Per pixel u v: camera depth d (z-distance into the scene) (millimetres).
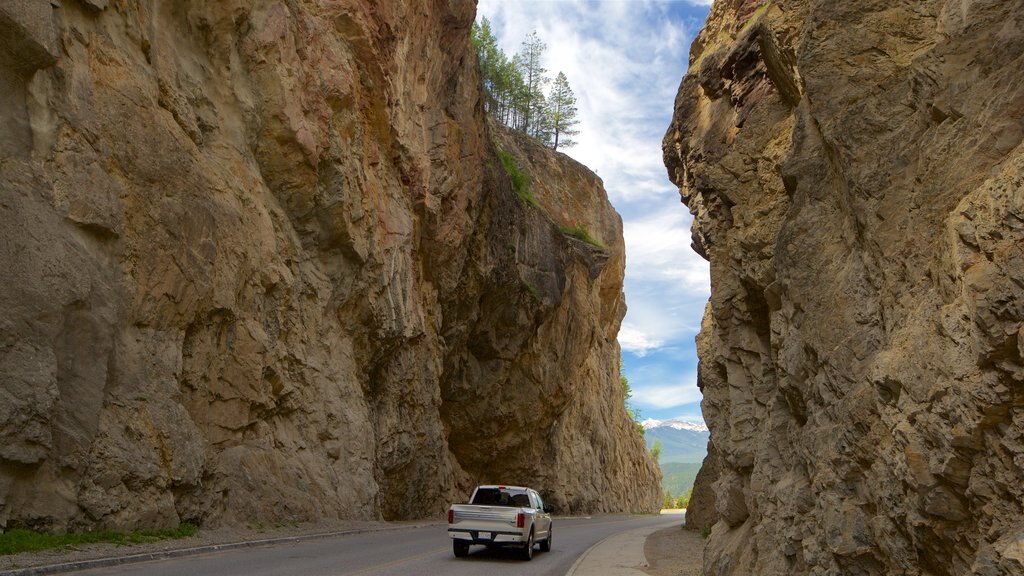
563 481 58656
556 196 72562
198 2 22422
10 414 13086
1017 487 4902
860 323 7832
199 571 11891
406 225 33344
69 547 13039
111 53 17719
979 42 6629
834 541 7621
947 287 5871
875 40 8336
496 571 14367
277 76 24297
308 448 24609
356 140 29016
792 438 10227
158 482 16531
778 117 12859
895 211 7238
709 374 16109
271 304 23625
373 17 30672
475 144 41938
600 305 75062
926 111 7051
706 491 33875
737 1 20047
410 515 35938
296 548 17125
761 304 13008
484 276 43656
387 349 31906
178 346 18594
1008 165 5121
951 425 5449
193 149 20375
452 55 39812
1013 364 4871
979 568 4973
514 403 49375
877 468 6883
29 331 13766
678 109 21859
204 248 19641
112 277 16438
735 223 12938
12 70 14812
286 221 25250
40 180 14820
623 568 16188
